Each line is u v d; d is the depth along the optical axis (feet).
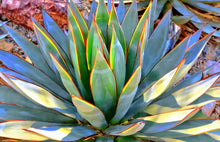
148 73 3.34
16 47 5.24
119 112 2.94
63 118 3.23
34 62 3.51
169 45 5.05
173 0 5.66
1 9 5.47
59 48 3.39
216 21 5.84
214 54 5.71
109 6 4.02
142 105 3.04
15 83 2.73
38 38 3.07
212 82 2.82
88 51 2.86
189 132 2.93
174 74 2.67
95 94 2.83
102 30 3.18
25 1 5.37
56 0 5.50
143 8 5.70
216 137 3.01
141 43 2.92
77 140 3.06
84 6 5.94
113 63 2.73
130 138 3.08
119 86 2.99
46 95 2.90
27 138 2.80
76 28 2.90
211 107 4.44
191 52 3.42
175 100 3.06
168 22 3.60
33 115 3.16
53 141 2.96
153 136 2.96
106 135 3.10
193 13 5.81
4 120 3.03
